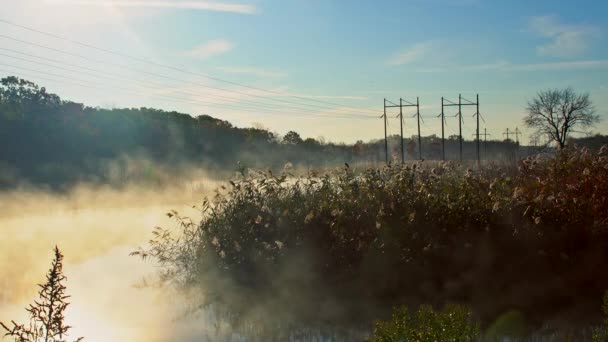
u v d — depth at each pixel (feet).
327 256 37.78
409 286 36.29
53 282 21.17
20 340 21.99
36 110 164.25
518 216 38.29
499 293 34.60
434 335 21.20
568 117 247.91
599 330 27.50
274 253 38.29
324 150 248.93
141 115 201.26
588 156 44.01
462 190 41.01
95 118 179.83
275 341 27.76
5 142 144.56
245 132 234.17
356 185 41.11
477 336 27.22
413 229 37.78
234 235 39.63
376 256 37.01
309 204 40.22
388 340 21.68
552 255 37.22
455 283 36.22
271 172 42.63
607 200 38.83
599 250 36.94
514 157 81.35
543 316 30.89
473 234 37.68
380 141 293.02
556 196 39.68
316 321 31.04
